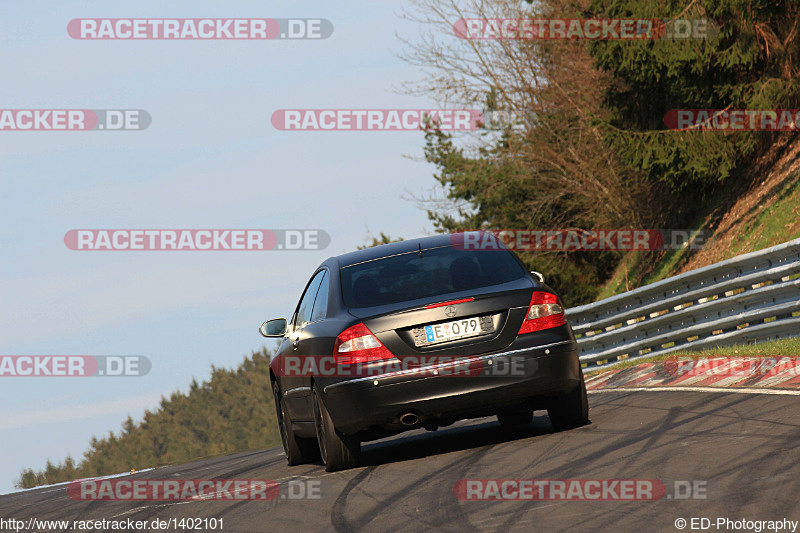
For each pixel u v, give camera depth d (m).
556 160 100.56
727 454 21.00
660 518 16.44
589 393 39.97
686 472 19.84
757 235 66.44
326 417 27.38
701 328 48.28
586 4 90.00
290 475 30.30
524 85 98.81
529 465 23.38
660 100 74.75
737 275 45.88
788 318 40.97
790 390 28.41
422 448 30.86
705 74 68.31
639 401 32.34
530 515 18.03
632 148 71.31
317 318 29.27
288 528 20.69
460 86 98.38
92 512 29.48
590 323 60.28
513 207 102.81
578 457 23.31
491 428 34.38
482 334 26.06
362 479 25.59
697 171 69.88
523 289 26.67
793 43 66.62
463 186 99.69
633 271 93.69
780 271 41.59
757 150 74.50
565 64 98.69
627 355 56.56
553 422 28.36
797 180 66.19
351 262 29.78
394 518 19.70
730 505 16.67
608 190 95.75
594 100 97.38
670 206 89.81
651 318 53.53
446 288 27.16
